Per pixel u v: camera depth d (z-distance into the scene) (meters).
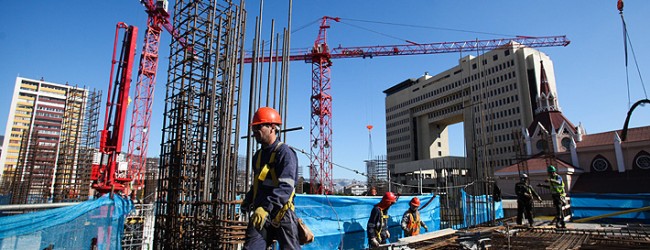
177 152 7.68
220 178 7.10
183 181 7.52
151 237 11.31
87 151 28.02
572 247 7.06
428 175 89.06
